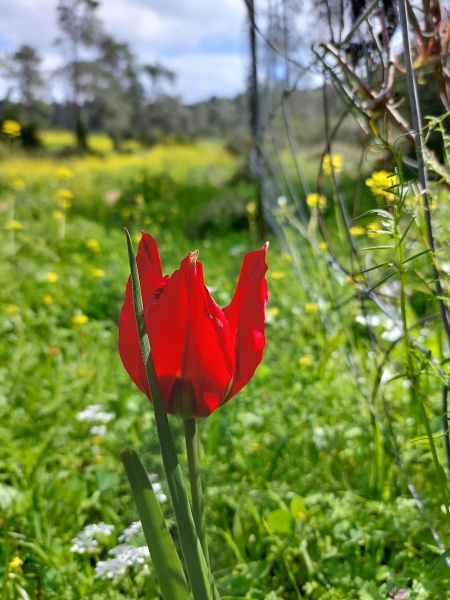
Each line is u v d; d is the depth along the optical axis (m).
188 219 2.29
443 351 0.56
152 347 0.19
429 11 0.34
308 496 0.48
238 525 0.45
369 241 0.89
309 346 0.83
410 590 0.36
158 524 0.18
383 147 0.29
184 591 0.18
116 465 0.55
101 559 0.47
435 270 0.29
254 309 0.20
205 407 0.20
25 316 1.04
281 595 0.42
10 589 0.40
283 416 0.61
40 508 0.47
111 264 1.38
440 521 0.44
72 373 0.80
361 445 0.55
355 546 0.43
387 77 0.35
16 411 0.67
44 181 3.32
